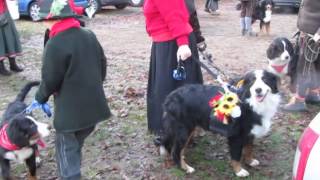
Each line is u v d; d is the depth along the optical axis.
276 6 13.34
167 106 3.38
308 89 4.61
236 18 12.63
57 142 2.95
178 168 3.51
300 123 4.34
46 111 2.96
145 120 4.54
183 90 3.37
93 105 2.87
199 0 17.17
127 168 3.61
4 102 5.25
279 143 3.94
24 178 3.54
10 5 10.73
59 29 2.73
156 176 3.46
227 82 3.58
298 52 4.63
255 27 11.16
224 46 8.35
